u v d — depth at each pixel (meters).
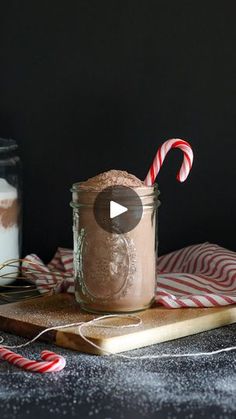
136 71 1.07
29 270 1.02
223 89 1.04
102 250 0.83
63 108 1.10
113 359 0.75
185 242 1.08
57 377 0.70
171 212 1.08
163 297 0.85
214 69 1.04
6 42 1.11
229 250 1.02
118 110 1.08
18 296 0.97
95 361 0.74
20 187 1.03
